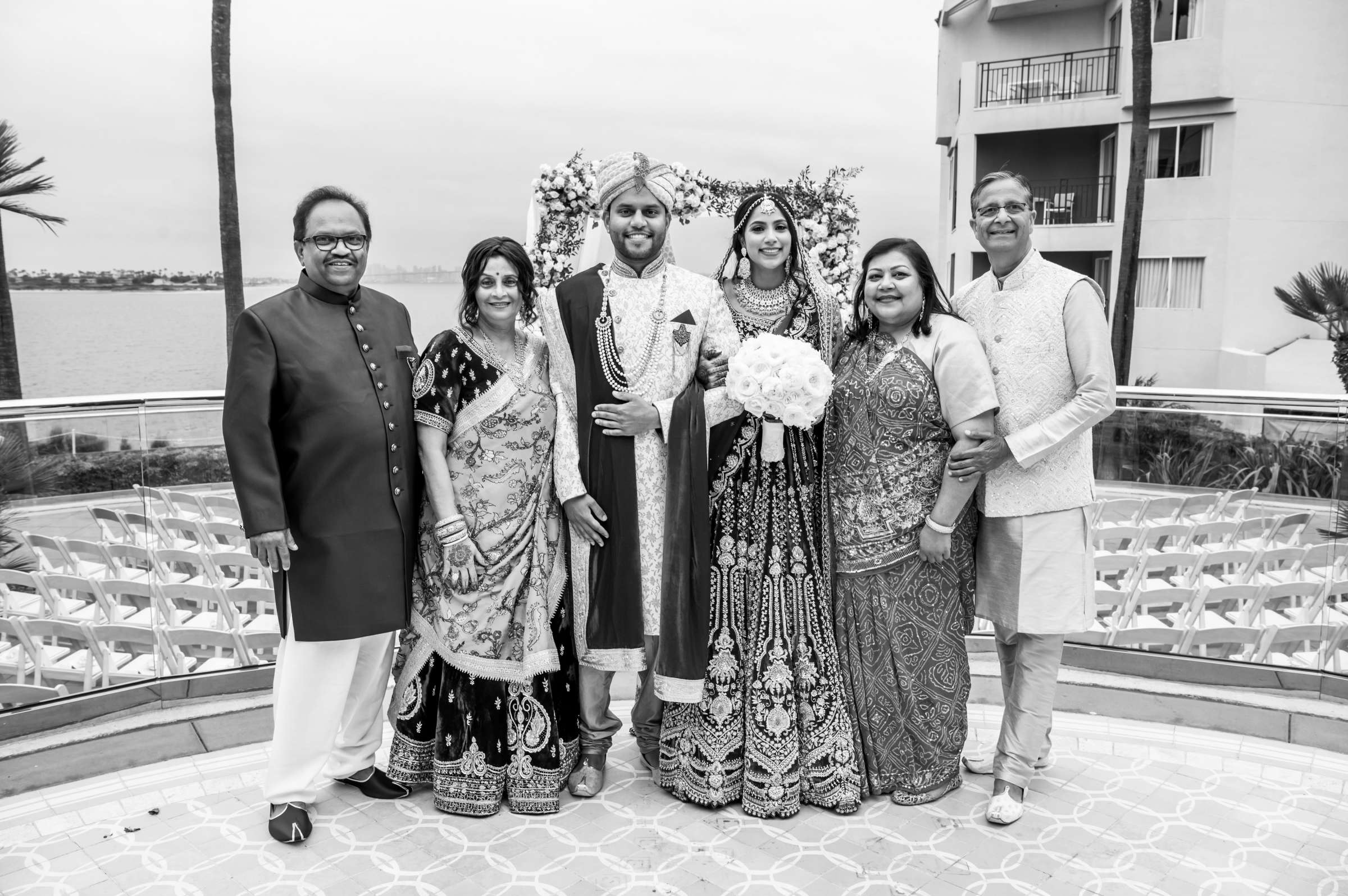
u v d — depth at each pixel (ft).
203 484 12.06
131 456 11.57
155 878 7.96
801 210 11.01
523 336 9.21
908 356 8.87
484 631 8.84
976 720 11.12
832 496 9.24
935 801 9.23
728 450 9.01
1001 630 9.53
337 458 8.25
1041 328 8.73
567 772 9.36
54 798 9.32
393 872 8.04
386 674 9.47
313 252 8.36
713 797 9.05
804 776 9.07
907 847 8.41
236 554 12.42
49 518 11.16
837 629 9.25
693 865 8.12
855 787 9.00
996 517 8.95
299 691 8.46
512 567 8.90
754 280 9.50
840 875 7.95
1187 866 8.09
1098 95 58.80
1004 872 8.00
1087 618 8.94
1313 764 9.93
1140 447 12.62
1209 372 56.59
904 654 9.00
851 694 9.23
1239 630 12.25
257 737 10.73
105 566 11.51
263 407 8.01
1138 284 58.13
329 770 9.37
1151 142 57.11
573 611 9.24
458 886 7.82
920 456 8.89
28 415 10.92
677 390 9.08
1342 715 11.03
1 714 10.68
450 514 8.74
